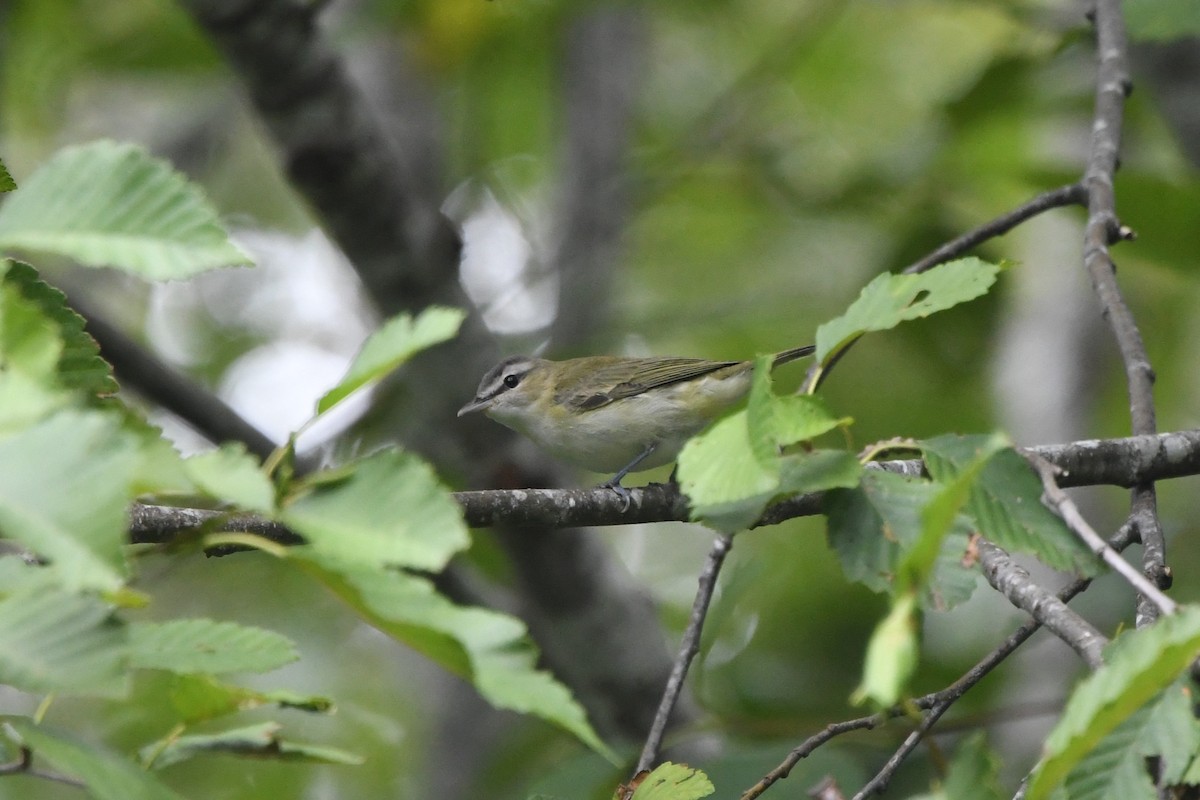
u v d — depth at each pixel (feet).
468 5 42.47
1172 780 13.08
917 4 54.60
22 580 11.20
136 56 42.75
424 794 48.75
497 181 62.69
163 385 34.99
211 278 64.95
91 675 10.34
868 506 17.43
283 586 53.83
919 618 12.21
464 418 39.40
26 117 51.60
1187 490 51.93
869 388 51.01
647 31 61.00
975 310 41.19
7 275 14.75
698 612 21.48
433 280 35.68
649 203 52.80
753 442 16.30
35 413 10.28
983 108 42.32
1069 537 16.92
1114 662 12.35
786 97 62.03
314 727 51.08
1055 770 11.87
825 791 17.02
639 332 49.03
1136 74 40.16
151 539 18.88
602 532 53.67
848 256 61.26
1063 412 47.83
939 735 32.91
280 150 32.83
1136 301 53.06
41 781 38.55
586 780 28.09
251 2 30.07
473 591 37.78
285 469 12.40
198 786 45.34
